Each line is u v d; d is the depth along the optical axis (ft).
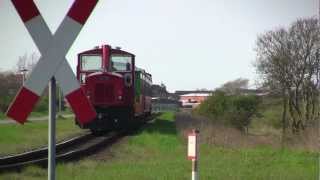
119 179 50.06
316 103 168.04
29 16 19.89
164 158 72.84
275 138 145.07
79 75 117.70
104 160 69.87
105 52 116.98
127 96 115.85
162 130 121.49
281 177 52.31
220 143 94.07
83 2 19.86
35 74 19.95
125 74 117.08
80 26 19.89
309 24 169.27
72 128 140.56
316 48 168.96
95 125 113.80
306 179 51.13
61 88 20.16
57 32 19.92
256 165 63.67
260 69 213.87
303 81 169.78
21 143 97.91
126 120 115.44
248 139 112.06
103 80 114.62
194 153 35.86
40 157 73.72
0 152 80.89
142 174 53.62
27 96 19.94
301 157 72.23
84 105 20.24
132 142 94.63
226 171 56.85
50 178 20.07
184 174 53.67
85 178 50.57
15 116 19.93
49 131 20.17
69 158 67.77
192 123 140.87
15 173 53.36
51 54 19.95
